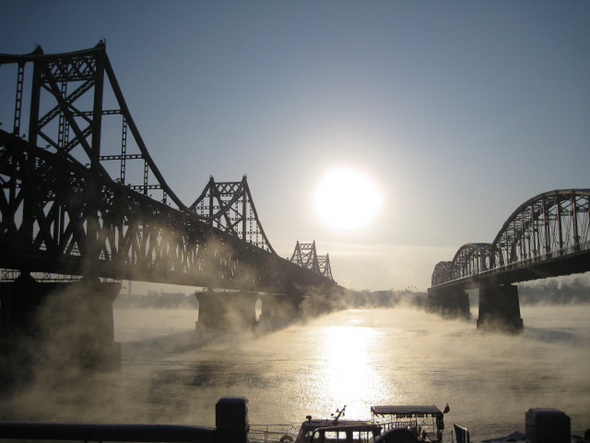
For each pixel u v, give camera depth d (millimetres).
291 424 38938
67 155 49500
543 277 101688
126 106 56188
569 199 80250
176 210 69500
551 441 13203
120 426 12336
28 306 50531
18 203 40188
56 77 53188
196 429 12445
